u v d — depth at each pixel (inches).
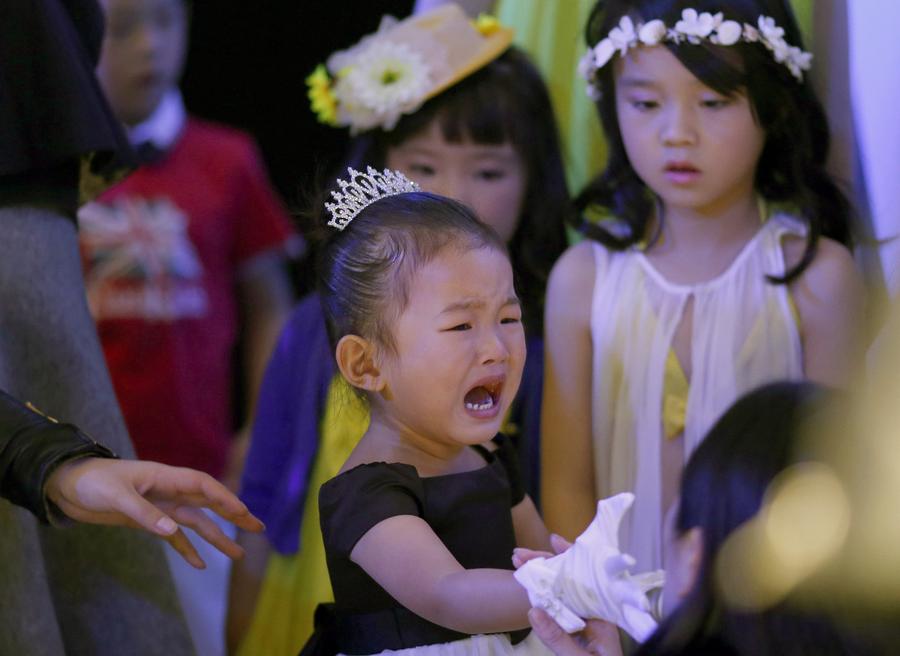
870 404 60.8
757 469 59.1
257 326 165.9
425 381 79.7
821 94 118.1
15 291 94.6
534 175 127.6
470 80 126.2
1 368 92.7
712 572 59.2
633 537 106.1
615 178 112.3
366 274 82.2
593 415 109.7
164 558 101.7
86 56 100.8
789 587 57.4
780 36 102.2
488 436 80.4
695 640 59.4
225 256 163.0
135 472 84.8
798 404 61.2
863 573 56.7
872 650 56.3
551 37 129.3
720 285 106.6
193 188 160.2
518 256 127.3
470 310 79.5
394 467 80.6
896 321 92.1
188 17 166.1
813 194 108.0
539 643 83.9
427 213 82.5
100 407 98.1
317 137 171.6
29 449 84.9
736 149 102.9
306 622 120.6
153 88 157.4
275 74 170.6
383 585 77.0
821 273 105.3
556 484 110.4
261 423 127.9
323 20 169.8
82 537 98.3
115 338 154.3
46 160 95.4
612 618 64.7
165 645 99.3
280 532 123.3
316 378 123.5
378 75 126.3
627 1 104.5
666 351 106.3
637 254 110.3
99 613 98.5
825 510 57.4
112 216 155.6
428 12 132.6
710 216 107.9
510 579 72.0
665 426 106.0
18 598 88.7
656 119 103.6
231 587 130.2
